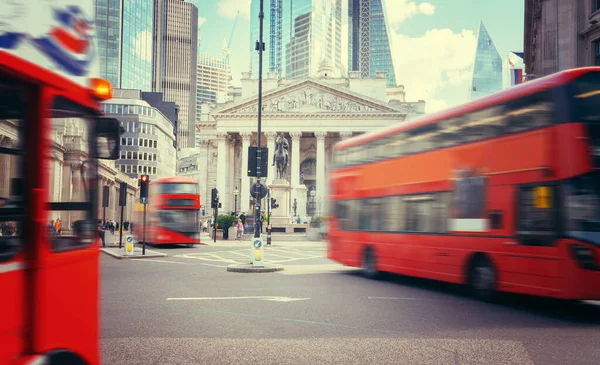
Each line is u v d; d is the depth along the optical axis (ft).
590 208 40.96
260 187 90.07
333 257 81.35
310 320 41.04
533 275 44.55
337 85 334.44
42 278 14.87
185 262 98.73
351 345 32.89
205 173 371.35
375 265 70.69
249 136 338.54
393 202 66.95
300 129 336.49
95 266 18.24
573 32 128.88
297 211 277.03
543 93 43.98
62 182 16.26
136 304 48.70
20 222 14.39
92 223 18.15
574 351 31.73
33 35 14.79
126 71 503.20
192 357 29.94
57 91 15.87
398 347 32.42
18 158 14.46
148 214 154.20
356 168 76.33
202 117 376.89
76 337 16.75
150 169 456.86
